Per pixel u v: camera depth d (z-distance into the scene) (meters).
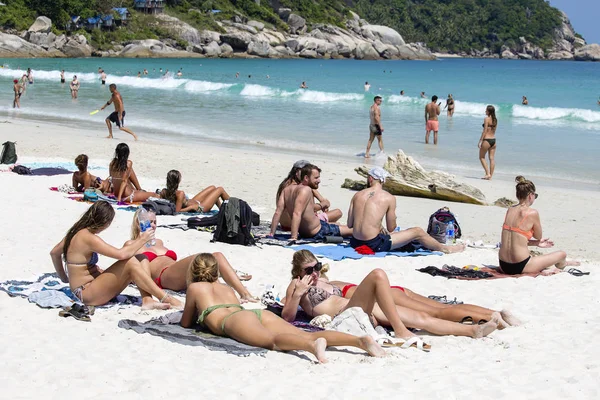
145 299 7.27
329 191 15.49
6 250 9.37
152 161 18.70
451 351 6.23
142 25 123.81
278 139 24.97
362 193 10.18
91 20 117.69
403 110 36.38
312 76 76.19
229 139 24.75
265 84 60.06
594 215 13.88
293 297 6.76
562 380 5.50
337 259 9.51
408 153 22.44
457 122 31.47
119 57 115.00
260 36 133.25
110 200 12.91
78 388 5.24
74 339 6.35
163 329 6.54
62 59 102.56
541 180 18.30
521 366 5.82
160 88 49.06
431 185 15.03
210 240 10.30
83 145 21.39
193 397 5.09
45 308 7.16
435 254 10.08
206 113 33.12
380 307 6.57
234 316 6.30
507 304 7.71
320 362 5.79
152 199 12.76
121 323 6.73
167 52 119.81
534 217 8.99
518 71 104.88
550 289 8.31
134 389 5.24
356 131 27.42
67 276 7.71
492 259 9.91
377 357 5.95
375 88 58.44
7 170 15.60
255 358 5.95
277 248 10.00
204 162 18.73
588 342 6.45
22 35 108.62
